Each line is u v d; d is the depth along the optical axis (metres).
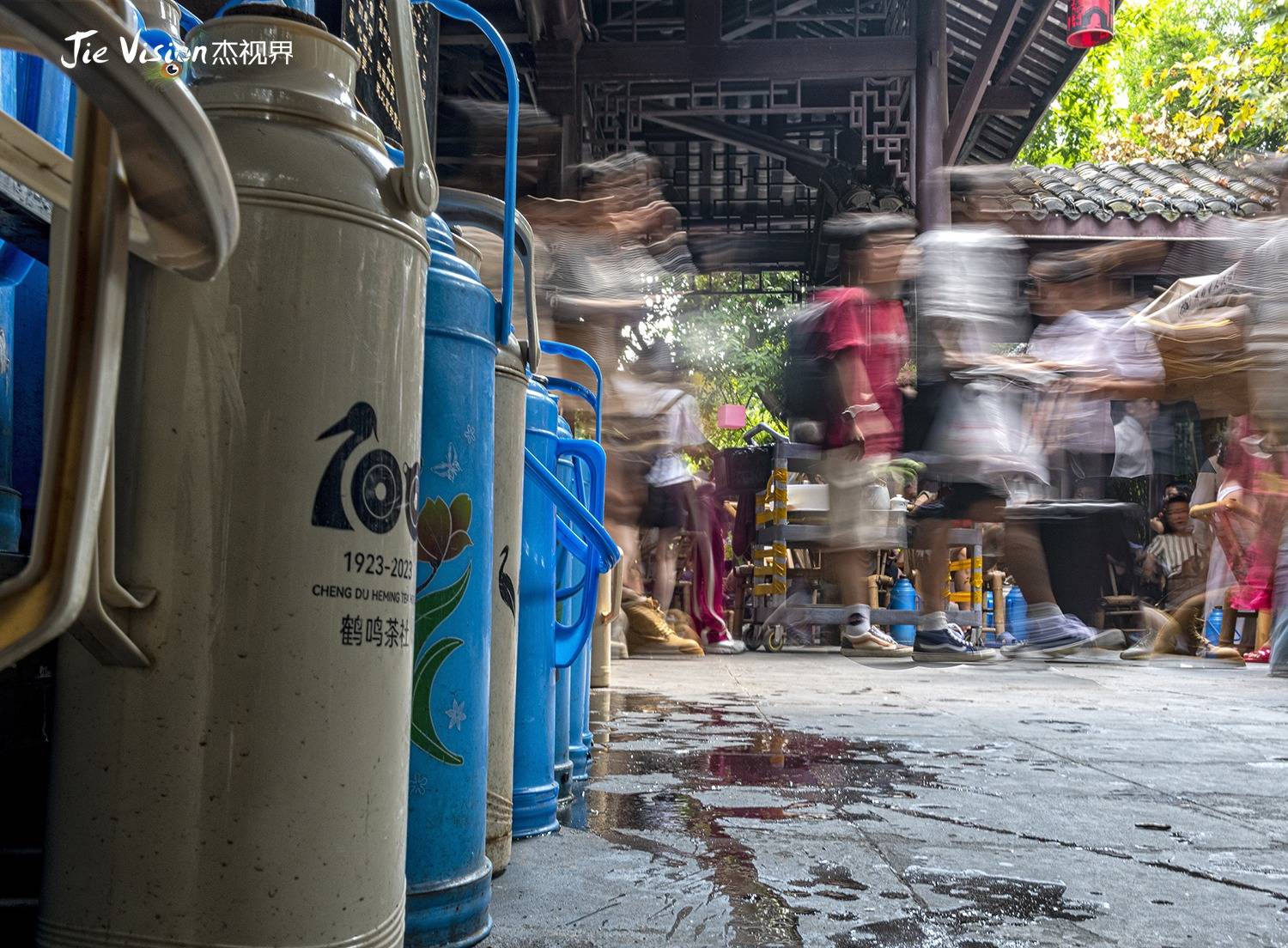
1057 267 6.31
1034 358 6.17
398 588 0.99
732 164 14.15
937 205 10.06
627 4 11.41
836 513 7.33
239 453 0.91
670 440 6.57
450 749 1.20
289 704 0.91
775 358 16.30
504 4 9.62
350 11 3.55
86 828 0.91
